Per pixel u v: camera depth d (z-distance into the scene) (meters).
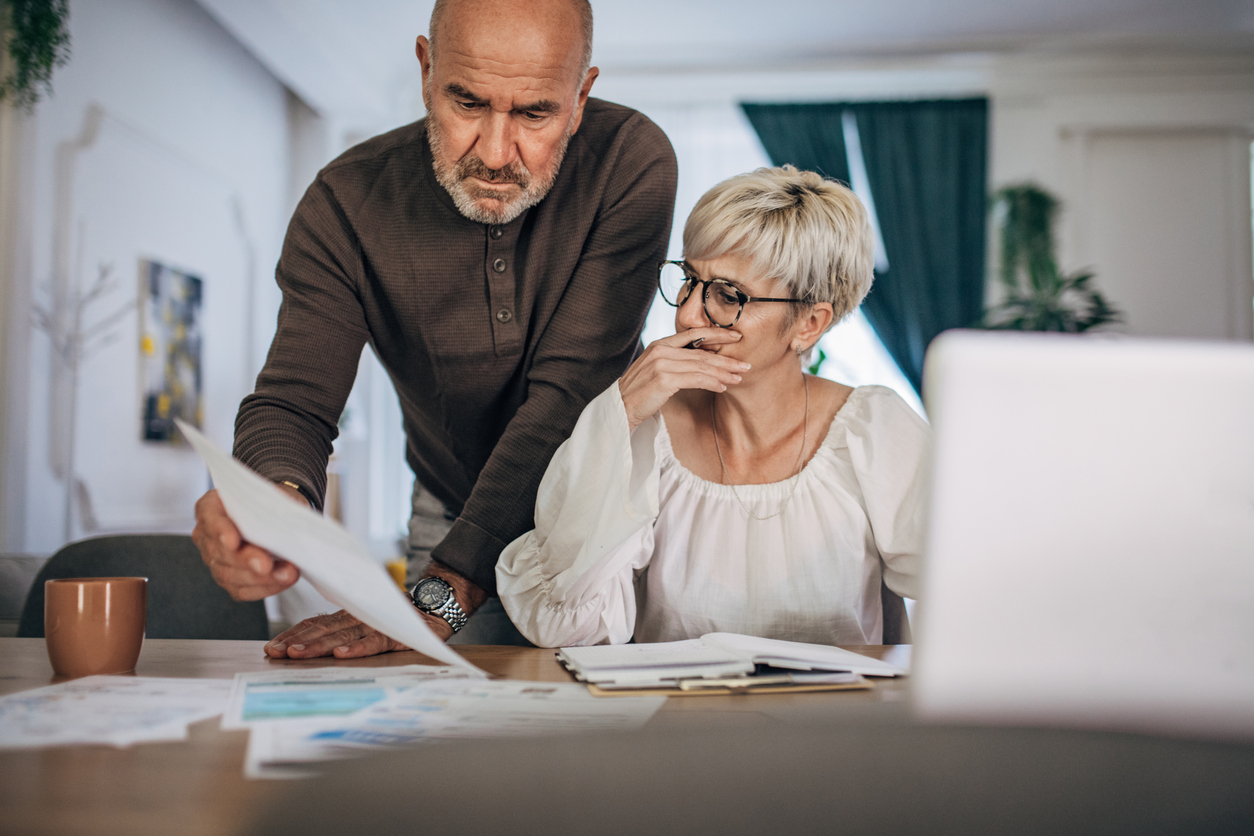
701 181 6.44
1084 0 5.36
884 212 6.24
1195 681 0.54
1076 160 6.06
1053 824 0.34
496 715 0.64
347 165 1.46
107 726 0.61
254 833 0.35
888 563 1.32
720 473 1.40
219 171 5.16
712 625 1.30
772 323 1.28
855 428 1.36
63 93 3.84
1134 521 0.54
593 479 1.14
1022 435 0.54
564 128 1.31
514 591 1.16
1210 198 6.01
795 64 6.09
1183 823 0.34
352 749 0.54
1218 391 0.53
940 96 6.23
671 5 5.48
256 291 5.53
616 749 0.33
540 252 1.45
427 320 1.44
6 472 3.57
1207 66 5.87
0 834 0.42
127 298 4.25
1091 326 5.71
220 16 4.75
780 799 0.33
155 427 4.44
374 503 6.18
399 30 5.56
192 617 1.60
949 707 0.55
